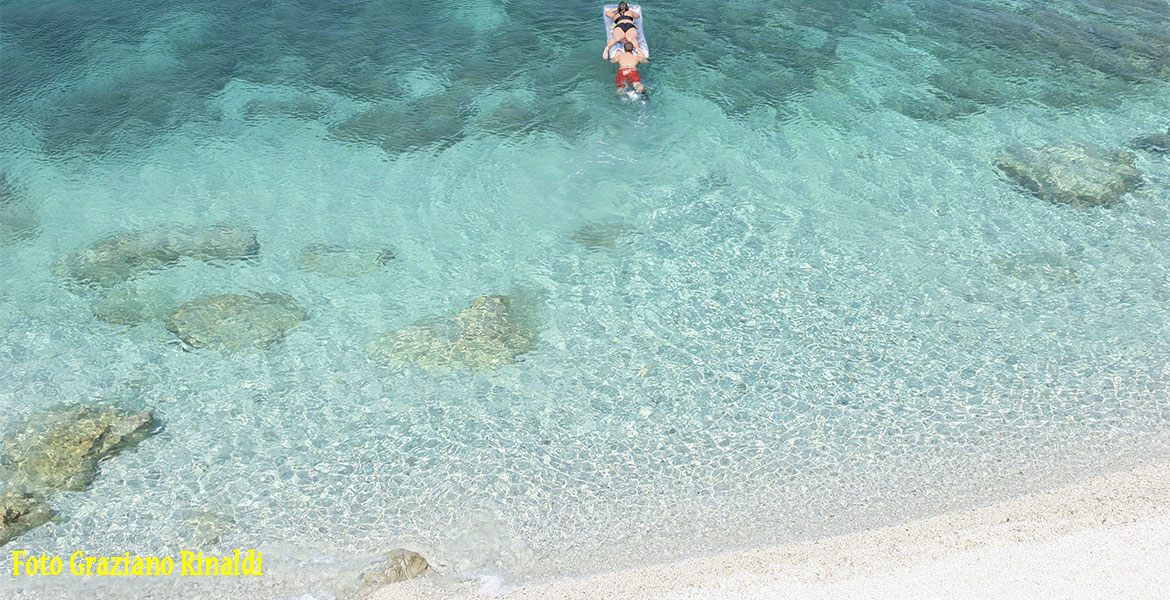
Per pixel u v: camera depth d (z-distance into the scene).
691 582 8.77
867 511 9.59
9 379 11.41
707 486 10.01
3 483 10.03
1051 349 11.71
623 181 15.28
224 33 19.77
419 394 11.29
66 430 10.66
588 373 11.59
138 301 12.73
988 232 13.95
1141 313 12.28
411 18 20.42
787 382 11.36
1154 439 10.30
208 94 17.64
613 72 18.28
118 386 11.37
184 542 9.46
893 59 18.73
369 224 14.32
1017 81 17.95
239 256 13.58
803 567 8.84
